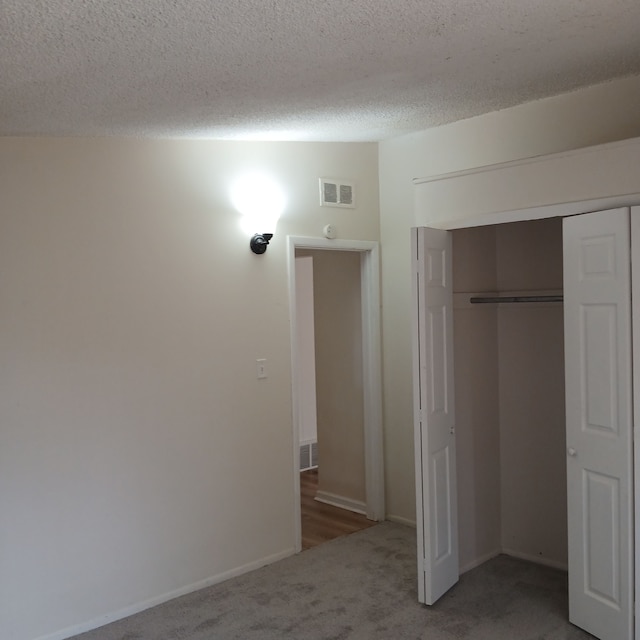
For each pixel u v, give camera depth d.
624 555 2.91
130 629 3.32
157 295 3.63
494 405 4.21
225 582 3.86
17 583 3.12
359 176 4.75
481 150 4.14
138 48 1.89
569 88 3.52
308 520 4.98
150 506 3.59
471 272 4.03
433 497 3.51
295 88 2.64
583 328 3.08
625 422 2.88
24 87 2.19
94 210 3.39
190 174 3.79
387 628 3.26
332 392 5.36
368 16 1.88
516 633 3.19
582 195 3.06
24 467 3.15
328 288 5.35
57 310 3.26
